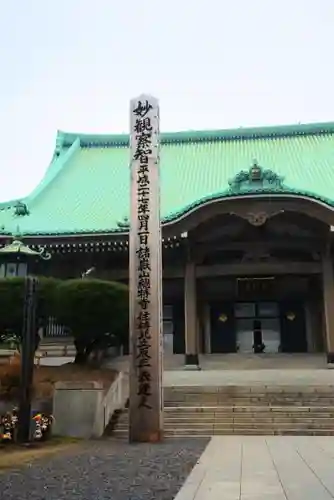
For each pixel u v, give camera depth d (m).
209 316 43.12
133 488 9.77
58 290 25.50
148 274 18.08
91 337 27.03
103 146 51.75
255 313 42.94
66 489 9.77
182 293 40.66
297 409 20.70
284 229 37.00
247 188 34.66
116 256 37.88
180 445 16.19
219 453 14.35
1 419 17.48
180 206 39.28
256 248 37.47
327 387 23.42
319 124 50.19
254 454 14.14
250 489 9.60
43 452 14.88
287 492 9.33
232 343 42.53
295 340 42.12
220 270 37.50
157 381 17.38
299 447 15.55
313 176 43.22
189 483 10.20
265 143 49.78
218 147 49.88
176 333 41.59
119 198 43.22
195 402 22.03
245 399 22.09
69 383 19.92
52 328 34.16
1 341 27.11
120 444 16.66
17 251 30.59
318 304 41.72
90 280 26.16
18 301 24.97
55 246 36.53
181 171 46.34
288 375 28.58
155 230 18.42
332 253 36.59
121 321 25.59
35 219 39.44
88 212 40.81
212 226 36.34
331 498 8.81
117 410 21.03
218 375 28.59
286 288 40.28
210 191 42.12
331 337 34.94
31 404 17.80
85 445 16.47
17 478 10.95
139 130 19.28
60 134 52.34
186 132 50.88
